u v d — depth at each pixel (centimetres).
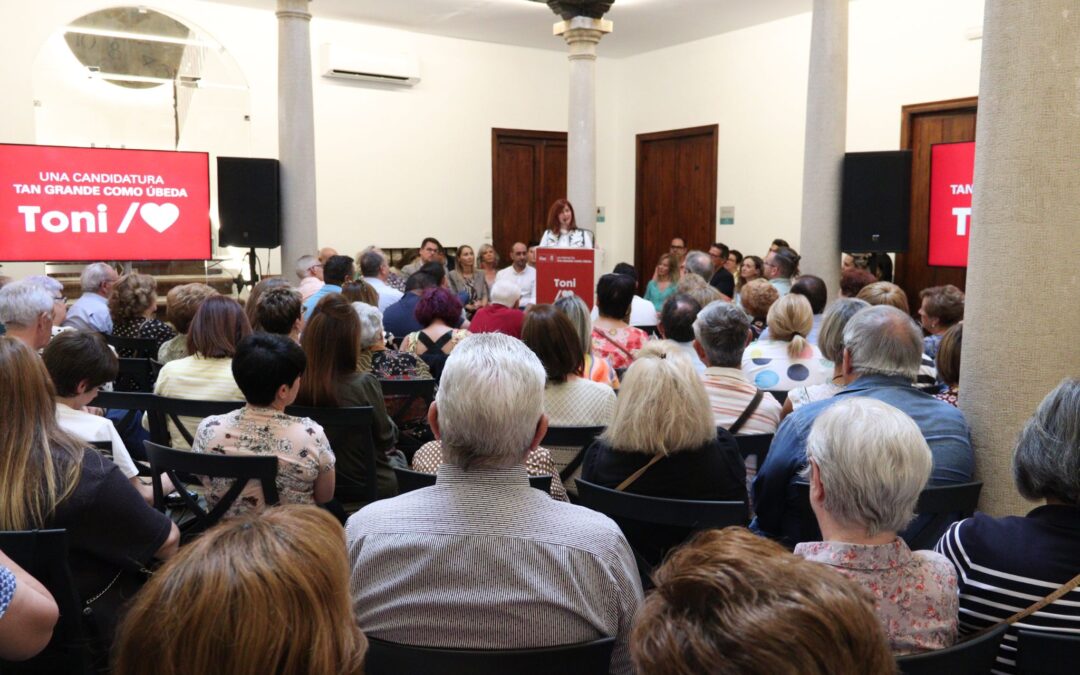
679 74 1020
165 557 176
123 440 324
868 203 623
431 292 396
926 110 773
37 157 668
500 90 1031
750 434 250
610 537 139
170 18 830
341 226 944
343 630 75
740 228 961
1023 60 203
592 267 557
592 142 841
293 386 229
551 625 135
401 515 140
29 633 129
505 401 138
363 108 945
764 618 62
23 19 768
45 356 222
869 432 134
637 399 202
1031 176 204
